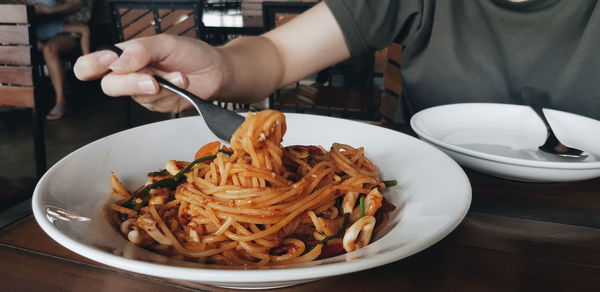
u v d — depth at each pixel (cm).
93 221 23
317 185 29
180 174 29
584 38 51
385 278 21
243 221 26
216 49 43
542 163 28
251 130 27
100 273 21
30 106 62
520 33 56
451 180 25
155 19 134
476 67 57
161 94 35
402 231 21
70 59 172
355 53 60
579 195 30
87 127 148
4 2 150
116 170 29
